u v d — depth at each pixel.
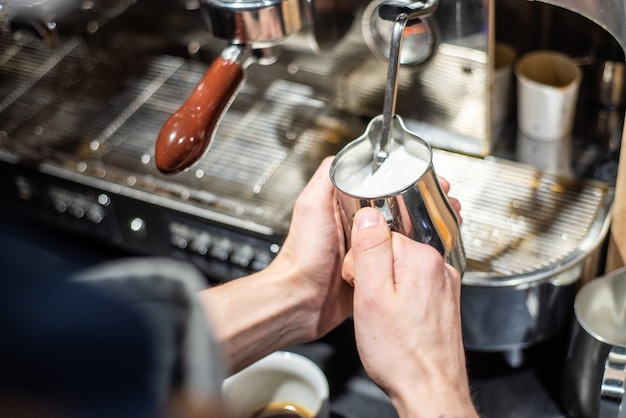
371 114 1.16
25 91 1.31
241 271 1.11
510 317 0.98
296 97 1.21
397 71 0.69
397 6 0.84
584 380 0.91
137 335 0.24
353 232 0.66
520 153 1.10
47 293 0.24
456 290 0.68
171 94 1.25
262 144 1.15
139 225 1.16
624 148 0.90
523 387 1.02
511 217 1.02
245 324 0.82
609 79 1.09
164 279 0.27
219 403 0.25
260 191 1.09
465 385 0.65
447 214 0.69
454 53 1.00
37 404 0.23
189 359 0.25
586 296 0.90
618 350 0.85
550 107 1.07
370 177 0.69
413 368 0.64
